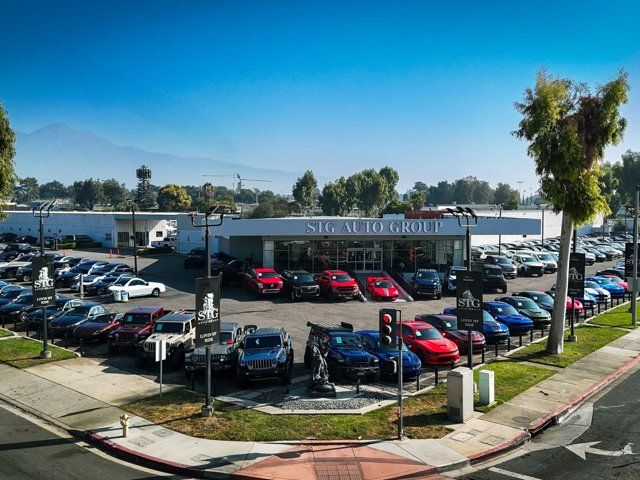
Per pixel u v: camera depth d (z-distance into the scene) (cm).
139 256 6844
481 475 1270
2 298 3378
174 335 2219
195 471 1287
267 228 4516
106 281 4131
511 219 4738
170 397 1798
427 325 2330
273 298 3888
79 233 8512
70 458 1377
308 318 3169
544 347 2469
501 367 2148
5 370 2134
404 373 1978
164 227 8488
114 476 1277
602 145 2309
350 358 1948
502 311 2808
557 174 2255
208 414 1611
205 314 1606
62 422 1605
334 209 15175
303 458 1345
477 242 7669
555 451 1401
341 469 1285
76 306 2852
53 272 2312
